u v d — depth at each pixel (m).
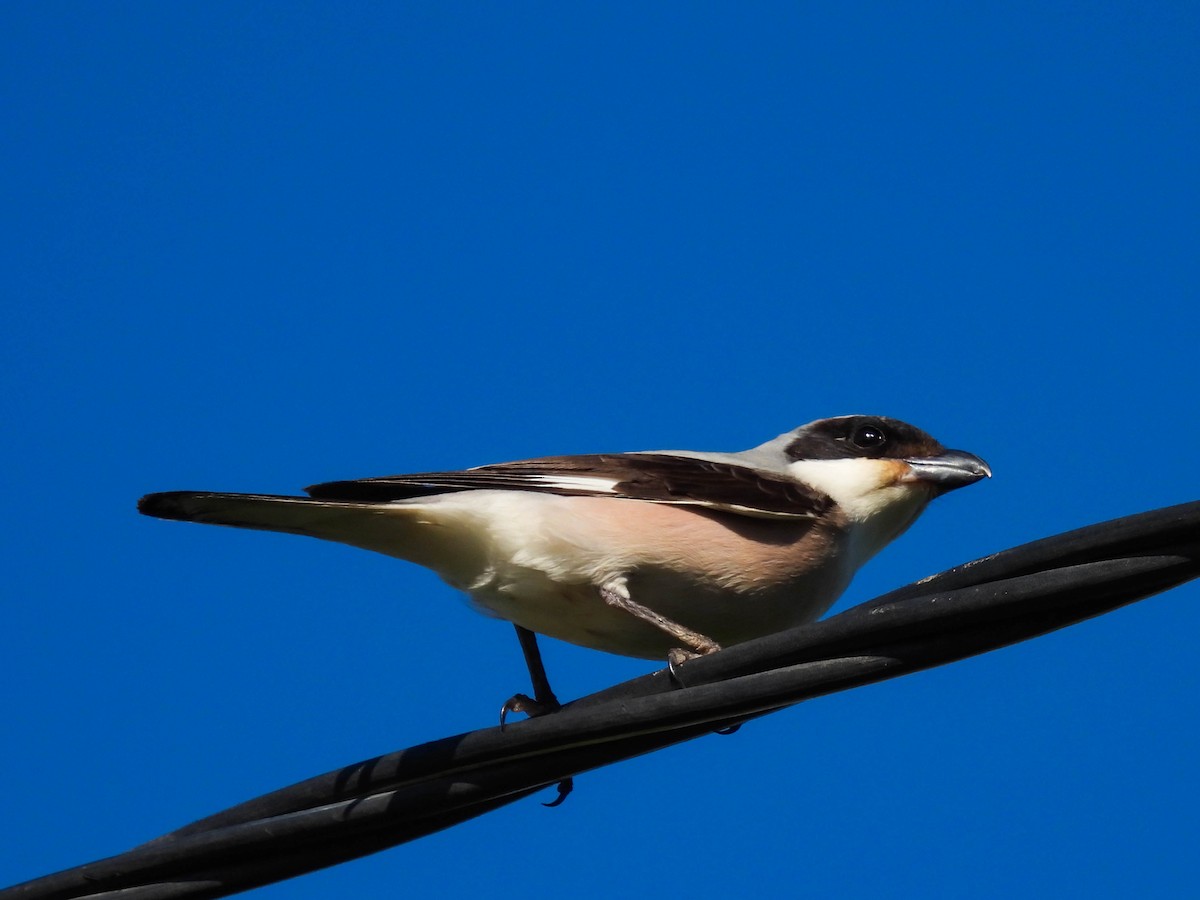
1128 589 7.10
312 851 8.28
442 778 8.15
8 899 8.21
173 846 8.16
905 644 7.42
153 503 9.38
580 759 8.04
